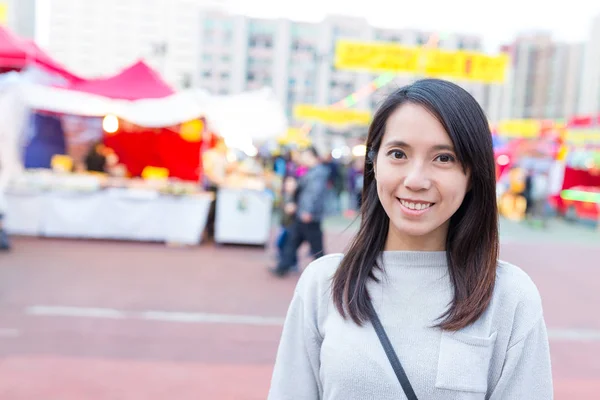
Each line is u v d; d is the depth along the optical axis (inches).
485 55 466.0
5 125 397.4
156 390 160.2
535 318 50.8
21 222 402.6
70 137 525.0
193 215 413.1
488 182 51.7
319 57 3444.9
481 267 51.3
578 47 2893.7
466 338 49.3
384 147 52.7
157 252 376.2
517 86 3068.4
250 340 206.5
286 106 3735.2
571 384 176.7
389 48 466.0
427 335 50.3
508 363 50.0
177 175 548.7
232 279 306.2
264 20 3727.9
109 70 4308.6
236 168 453.1
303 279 58.5
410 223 51.4
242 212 412.5
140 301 252.5
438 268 53.1
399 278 53.2
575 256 440.1
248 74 3757.4
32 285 270.2
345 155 1173.1
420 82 53.5
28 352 184.4
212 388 163.2
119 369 174.1
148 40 4286.4
